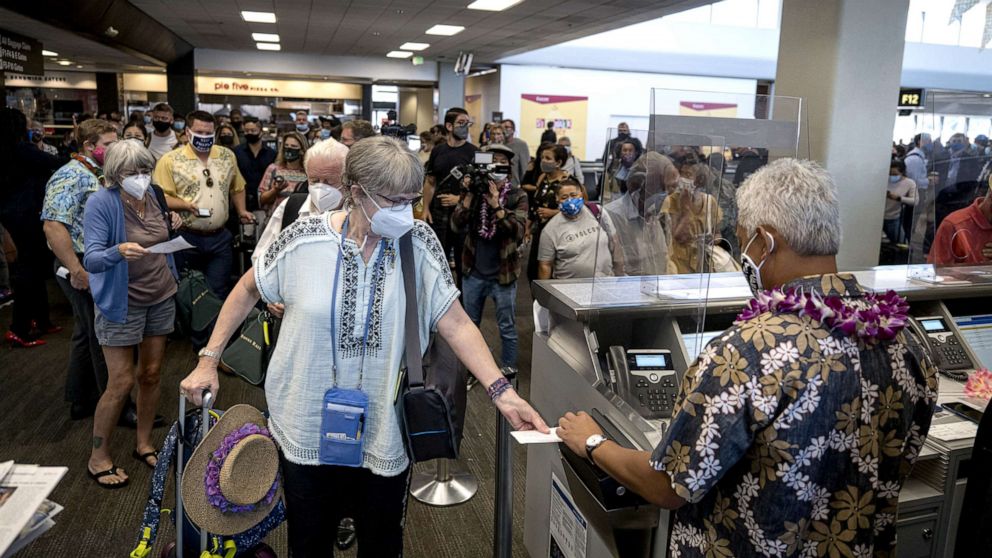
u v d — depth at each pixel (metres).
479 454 3.24
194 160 4.09
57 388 3.85
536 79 15.24
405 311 1.54
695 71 15.44
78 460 3.03
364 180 1.41
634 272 2.02
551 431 1.49
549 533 2.16
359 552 1.69
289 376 1.55
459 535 2.58
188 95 15.13
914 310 2.45
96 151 3.09
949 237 2.78
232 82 17.55
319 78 17.31
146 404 2.93
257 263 1.57
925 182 2.87
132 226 2.65
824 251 1.13
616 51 14.92
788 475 1.03
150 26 10.81
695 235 2.01
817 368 1.02
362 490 1.62
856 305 1.09
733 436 1.03
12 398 3.69
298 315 1.51
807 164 1.17
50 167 4.51
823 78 4.07
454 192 4.32
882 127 4.17
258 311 1.91
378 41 13.08
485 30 11.24
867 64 4.07
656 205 2.04
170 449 1.67
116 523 2.56
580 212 3.59
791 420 1.02
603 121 15.71
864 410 1.06
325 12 9.72
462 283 3.97
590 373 1.90
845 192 4.18
